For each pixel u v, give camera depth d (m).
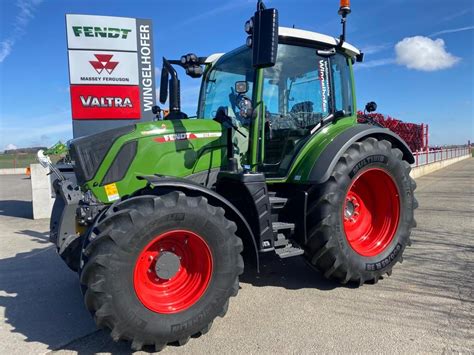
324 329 3.12
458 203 8.95
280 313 3.43
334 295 3.80
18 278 4.64
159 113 4.79
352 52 4.55
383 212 4.31
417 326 3.12
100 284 2.62
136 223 2.72
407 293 3.79
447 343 2.86
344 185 3.80
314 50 4.20
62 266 5.10
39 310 3.71
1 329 3.32
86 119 8.23
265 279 4.26
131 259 2.71
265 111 3.94
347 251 3.83
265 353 2.80
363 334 3.02
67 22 8.00
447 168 21.62
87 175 3.36
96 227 2.82
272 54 3.15
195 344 2.95
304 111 4.19
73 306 3.79
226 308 3.09
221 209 3.07
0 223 8.16
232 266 3.06
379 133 4.22
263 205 3.47
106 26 8.15
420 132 17.27
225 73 4.37
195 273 3.07
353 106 4.64
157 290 2.97
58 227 3.56
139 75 8.42
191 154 3.69
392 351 2.77
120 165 3.42
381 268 4.03
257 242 3.49
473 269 4.42
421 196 10.24
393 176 4.18
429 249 5.22
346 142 3.88
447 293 3.76
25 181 20.11
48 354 2.90
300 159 4.03
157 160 3.54
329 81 4.33
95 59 8.16
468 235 5.94
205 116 4.57
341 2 4.16
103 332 3.24
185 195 2.95
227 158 3.85
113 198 3.40
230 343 2.95
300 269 4.57
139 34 8.34
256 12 3.22
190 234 2.93
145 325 2.75
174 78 4.15
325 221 3.70
